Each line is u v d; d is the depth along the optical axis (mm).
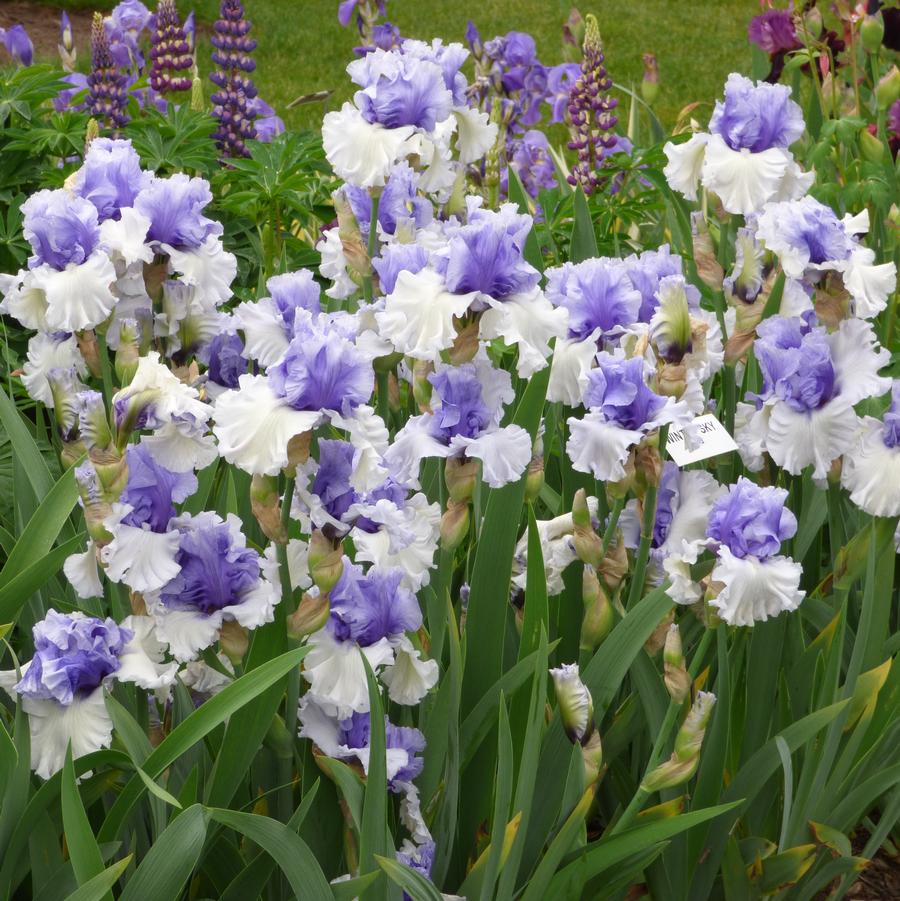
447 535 1587
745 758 1728
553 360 1735
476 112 1999
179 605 1484
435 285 1572
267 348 1734
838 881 1836
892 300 2316
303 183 2568
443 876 1592
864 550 1705
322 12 8078
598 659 1606
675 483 1706
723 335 1884
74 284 1685
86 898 1396
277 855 1424
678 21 8227
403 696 1546
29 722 1500
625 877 1594
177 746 1444
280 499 1540
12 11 7066
